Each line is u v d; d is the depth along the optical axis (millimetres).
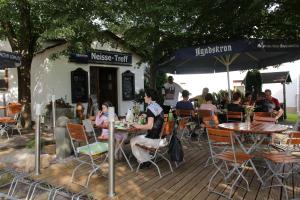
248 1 7152
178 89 10734
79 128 5117
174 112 8625
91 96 12414
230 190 4496
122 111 14414
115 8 8609
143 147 5496
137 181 5098
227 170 5125
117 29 9609
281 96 20109
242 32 8508
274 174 4734
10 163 6102
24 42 10000
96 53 13109
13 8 8305
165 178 5250
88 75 13055
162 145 5609
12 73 11398
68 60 12266
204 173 5516
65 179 5219
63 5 8148
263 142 5816
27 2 8633
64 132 6469
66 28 8078
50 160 6340
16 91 11406
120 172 5574
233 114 7719
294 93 19797
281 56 8703
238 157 4605
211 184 4938
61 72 12125
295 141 4652
